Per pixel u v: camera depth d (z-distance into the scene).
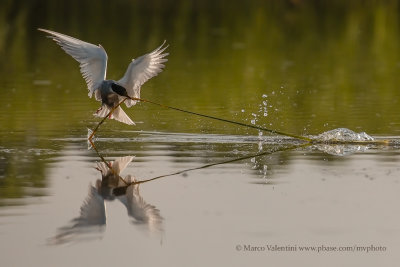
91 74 13.65
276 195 11.61
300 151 14.70
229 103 20.03
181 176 12.68
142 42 30.61
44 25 34.16
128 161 13.73
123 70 24.88
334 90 21.89
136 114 18.58
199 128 16.88
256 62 27.14
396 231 10.12
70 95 21.03
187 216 10.72
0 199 11.34
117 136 15.99
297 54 29.00
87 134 16.14
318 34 33.56
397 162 13.58
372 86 22.58
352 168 13.16
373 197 11.46
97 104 19.73
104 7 39.72
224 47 30.34
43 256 9.34
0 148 14.70
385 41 31.91
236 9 40.16
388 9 39.69
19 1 40.44
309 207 11.05
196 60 27.52
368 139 15.59
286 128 16.88
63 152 14.41
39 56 28.08
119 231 10.20
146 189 11.96
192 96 21.06
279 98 20.77
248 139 15.80
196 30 34.16
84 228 10.26
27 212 10.78
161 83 23.16
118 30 33.25
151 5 40.78
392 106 19.41
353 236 9.96
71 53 13.52
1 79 23.66
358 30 34.44
